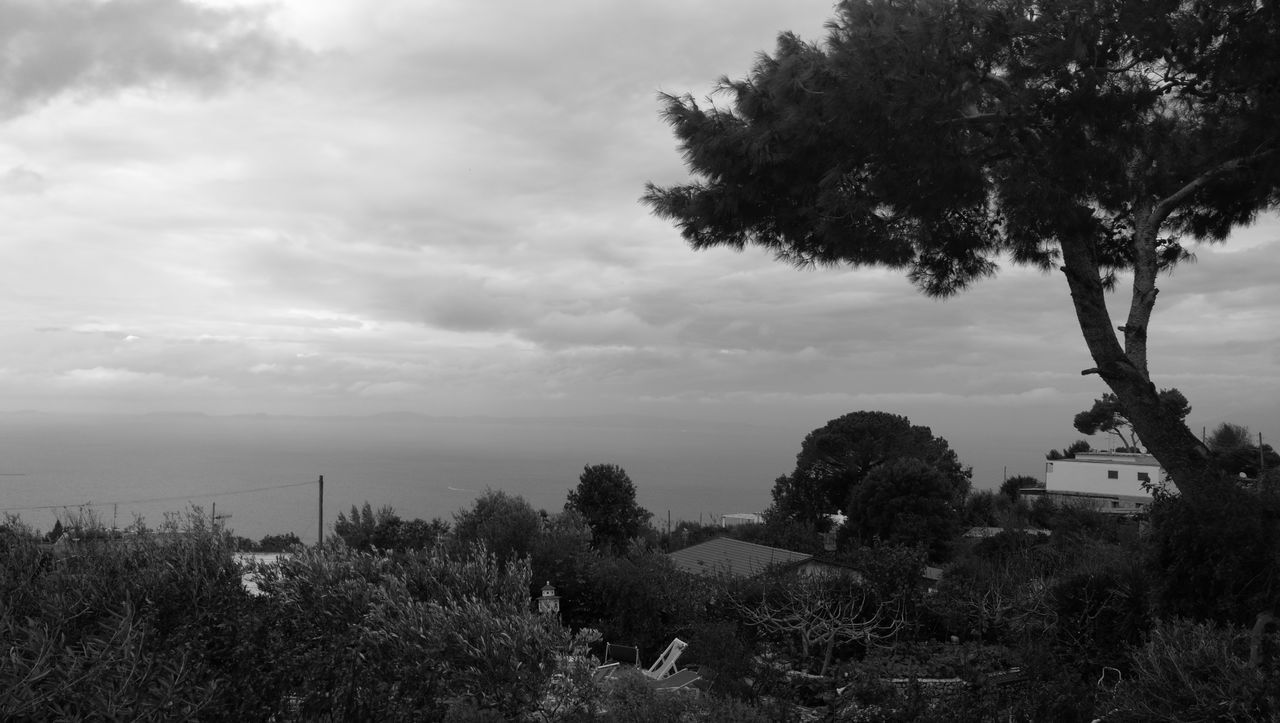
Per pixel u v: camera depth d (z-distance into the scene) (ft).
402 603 26.50
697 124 25.22
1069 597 33.60
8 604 26.99
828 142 23.59
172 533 30.89
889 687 23.86
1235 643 19.39
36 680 22.03
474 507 77.71
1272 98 22.59
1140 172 24.95
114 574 28.96
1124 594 31.81
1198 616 22.16
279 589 29.22
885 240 25.13
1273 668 17.70
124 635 24.36
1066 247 24.29
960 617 48.57
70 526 32.07
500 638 23.81
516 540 66.69
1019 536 97.40
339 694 26.23
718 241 27.55
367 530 91.15
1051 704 24.14
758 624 48.08
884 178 23.07
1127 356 23.76
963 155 22.27
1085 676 31.07
